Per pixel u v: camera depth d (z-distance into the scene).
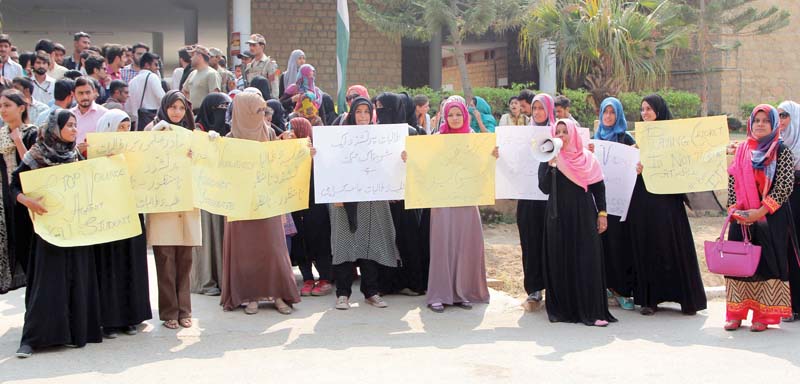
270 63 12.31
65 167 6.19
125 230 6.37
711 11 18.53
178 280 7.00
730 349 6.40
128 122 6.81
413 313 7.53
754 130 6.99
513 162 7.61
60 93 7.92
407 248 8.21
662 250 7.50
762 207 6.87
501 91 17.48
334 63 21.03
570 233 7.21
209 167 6.84
